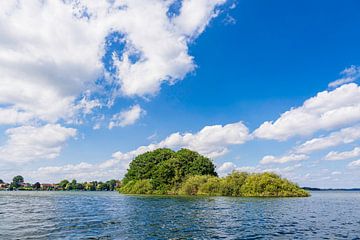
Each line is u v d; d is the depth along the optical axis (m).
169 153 141.88
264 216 45.62
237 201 76.94
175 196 103.50
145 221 39.72
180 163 123.00
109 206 65.19
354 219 43.53
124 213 49.91
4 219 41.88
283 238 28.67
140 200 84.00
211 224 37.09
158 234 30.19
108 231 31.75
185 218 42.84
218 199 85.31
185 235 29.80
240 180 105.06
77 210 56.56
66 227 34.41
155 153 143.50
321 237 29.27
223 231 32.16
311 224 37.94
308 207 64.06
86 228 33.69
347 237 29.33
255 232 31.70
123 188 143.12
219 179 110.00
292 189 104.94
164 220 40.69
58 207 63.97
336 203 83.19
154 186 125.06
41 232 30.86
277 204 68.19
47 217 44.56
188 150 131.00
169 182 122.38
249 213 49.50
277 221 40.28
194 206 62.22
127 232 31.23
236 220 40.81
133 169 144.62
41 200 93.69
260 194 100.75
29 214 49.09
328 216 47.28
